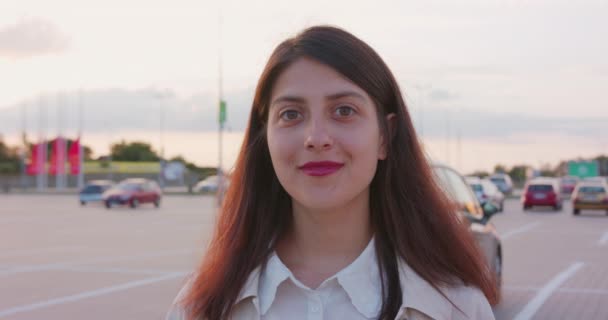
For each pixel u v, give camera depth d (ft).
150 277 35.60
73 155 227.40
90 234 61.87
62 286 32.81
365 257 5.03
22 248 49.78
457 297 4.95
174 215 92.12
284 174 4.98
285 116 4.99
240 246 5.39
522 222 81.71
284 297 5.02
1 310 27.14
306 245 5.24
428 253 5.05
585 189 98.07
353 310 4.91
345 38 5.03
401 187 5.32
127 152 351.05
